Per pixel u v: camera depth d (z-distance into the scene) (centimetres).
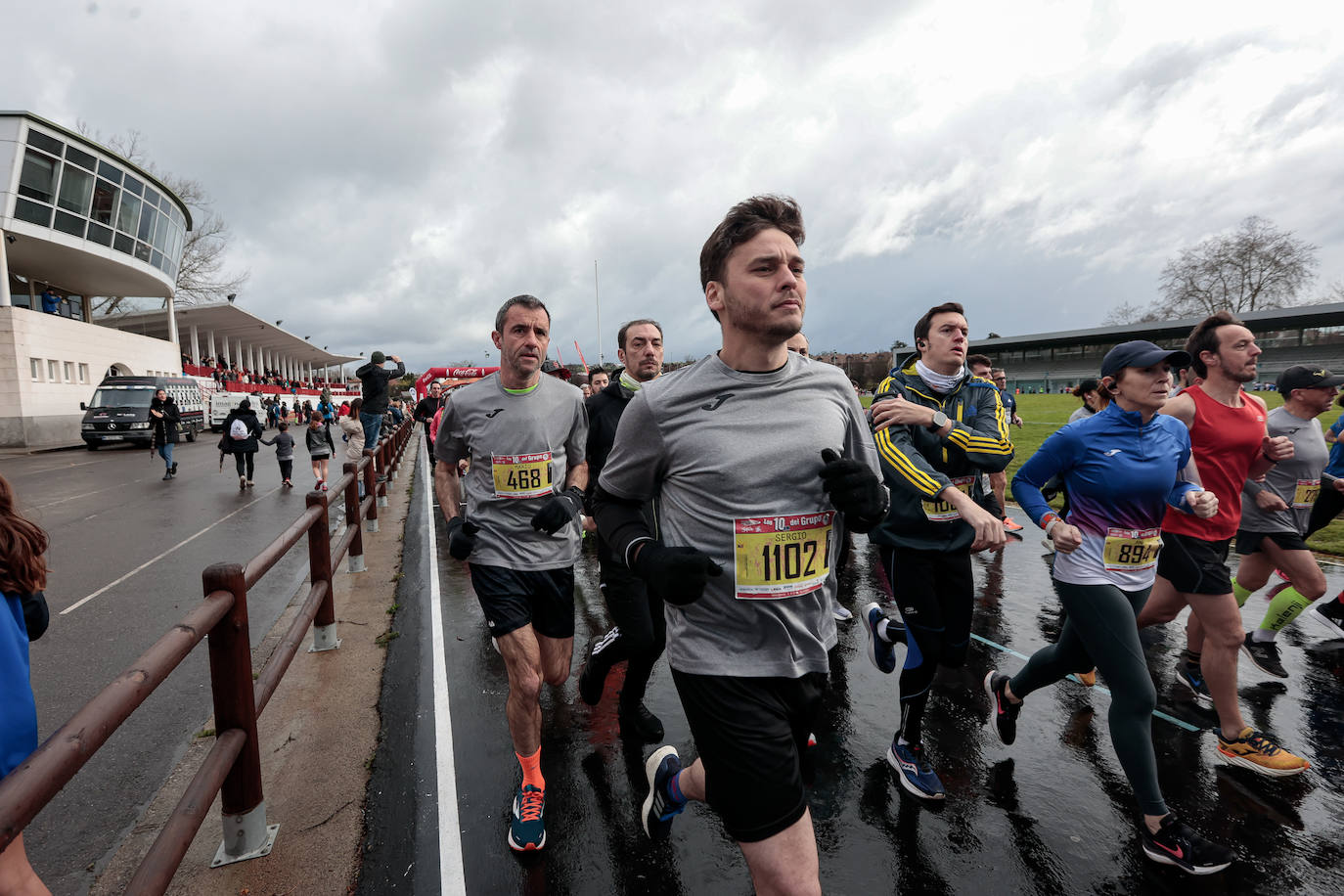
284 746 313
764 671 161
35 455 1930
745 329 158
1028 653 411
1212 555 283
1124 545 243
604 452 388
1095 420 251
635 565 160
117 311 3922
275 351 6531
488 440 272
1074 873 227
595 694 338
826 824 255
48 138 2369
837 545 176
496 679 390
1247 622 460
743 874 231
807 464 160
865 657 414
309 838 247
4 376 2128
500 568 267
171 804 274
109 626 490
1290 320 4750
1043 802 266
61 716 358
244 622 228
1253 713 331
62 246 2459
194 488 1230
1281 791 267
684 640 166
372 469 852
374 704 355
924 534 267
